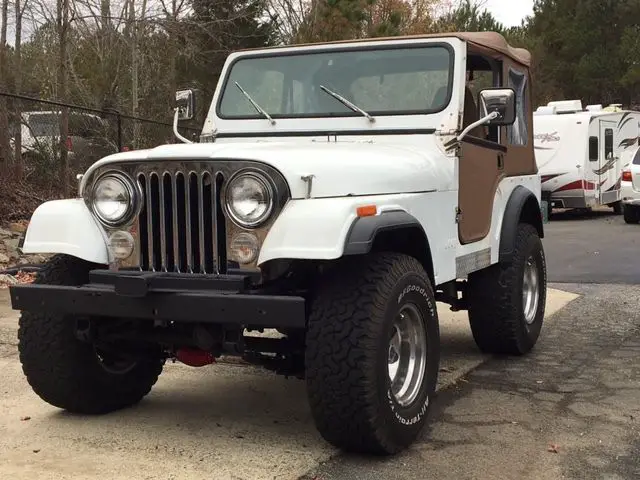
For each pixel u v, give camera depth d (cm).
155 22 1538
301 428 419
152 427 420
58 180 1296
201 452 381
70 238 384
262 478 348
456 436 410
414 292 382
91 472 354
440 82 477
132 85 1695
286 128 502
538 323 610
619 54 3766
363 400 347
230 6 1788
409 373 394
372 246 374
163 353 434
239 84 532
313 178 355
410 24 2466
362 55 503
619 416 443
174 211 369
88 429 416
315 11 1612
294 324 334
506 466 369
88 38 1666
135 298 359
